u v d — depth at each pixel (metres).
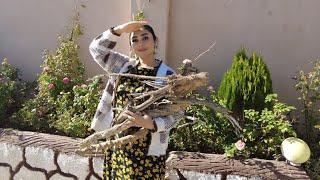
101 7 5.00
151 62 2.96
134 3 4.70
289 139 3.80
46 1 5.15
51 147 4.07
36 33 5.24
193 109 4.11
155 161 2.92
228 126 4.08
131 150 2.88
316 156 4.09
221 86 4.24
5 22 5.30
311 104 4.23
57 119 4.49
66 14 5.11
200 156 3.83
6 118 4.68
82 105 4.50
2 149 4.23
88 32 5.07
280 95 4.69
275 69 4.68
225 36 4.73
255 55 4.19
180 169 3.74
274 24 4.62
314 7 4.55
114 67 3.06
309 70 4.62
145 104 2.76
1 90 4.73
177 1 4.75
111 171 3.09
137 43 2.91
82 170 3.98
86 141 2.92
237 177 3.65
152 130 2.78
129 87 2.93
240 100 4.11
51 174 4.09
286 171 3.64
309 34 4.58
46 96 4.73
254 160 3.76
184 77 2.72
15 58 5.34
